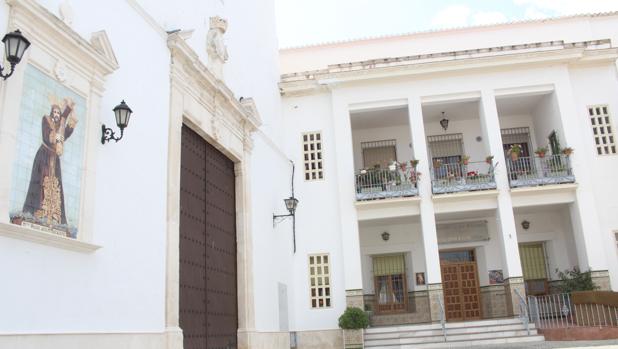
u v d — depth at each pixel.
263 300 14.27
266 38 17.50
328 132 18.67
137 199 8.52
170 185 9.60
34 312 6.01
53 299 6.34
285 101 19.06
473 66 18.03
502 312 18.66
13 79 5.92
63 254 6.61
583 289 16.34
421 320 19.11
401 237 19.89
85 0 7.62
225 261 12.59
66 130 6.81
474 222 19.39
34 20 6.31
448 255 19.73
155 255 8.89
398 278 19.95
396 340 15.88
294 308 17.20
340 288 17.34
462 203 17.70
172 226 9.48
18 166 5.94
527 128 20.14
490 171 17.62
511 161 18.44
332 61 21.41
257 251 14.20
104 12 8.09
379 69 18.23
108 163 7.80
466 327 16.14
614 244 16.97
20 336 5.72
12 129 5.84
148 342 8.30
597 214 17.09
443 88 18.33
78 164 7.00
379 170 18.20
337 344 16.83
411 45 21.14
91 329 7.01
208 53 12.20
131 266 8.13
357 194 17.73
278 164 17.19
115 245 7.77
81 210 6.96
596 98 18.14
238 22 14.51
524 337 15.20
